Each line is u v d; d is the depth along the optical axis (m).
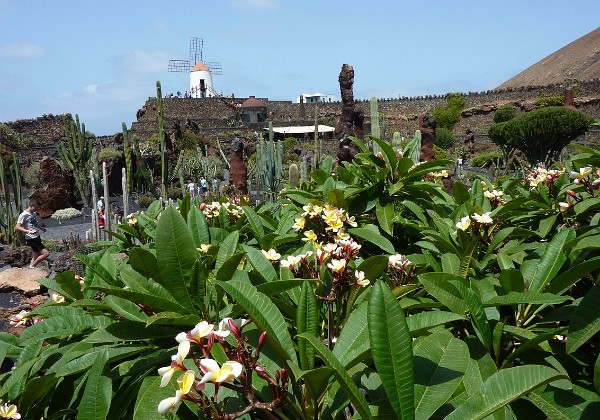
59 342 2.83
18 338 2.61
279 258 2.90
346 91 10.98
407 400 1.68
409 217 4.37
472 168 43.31
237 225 4.19
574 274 2.39
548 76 111.62
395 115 64.62
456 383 1.92
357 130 11.67
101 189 32.31
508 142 37.91
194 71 83.62
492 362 2.18
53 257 17.00
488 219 3.02
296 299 2.57
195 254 2.45
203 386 1.56
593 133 43.62
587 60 104.25
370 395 2.03
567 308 2.49
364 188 3.96
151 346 2.35
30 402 2.26
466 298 2.22
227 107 67.06
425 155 10.76
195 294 2.46
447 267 2.98
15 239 19.69
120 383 2.31
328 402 1.93
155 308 2.32
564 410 1.98
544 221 3.57
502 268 2.88
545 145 36.44
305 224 3.33
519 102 56.38
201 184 30.70
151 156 36.47
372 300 1.75
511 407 2.15
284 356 1.78
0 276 11.90
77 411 2.18
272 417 1.81
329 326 2.34
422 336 2.26
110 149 38.47
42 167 29.86
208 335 1.68
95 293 3.13
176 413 2.01
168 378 1.58
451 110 60.28
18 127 52.09
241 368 1.59
